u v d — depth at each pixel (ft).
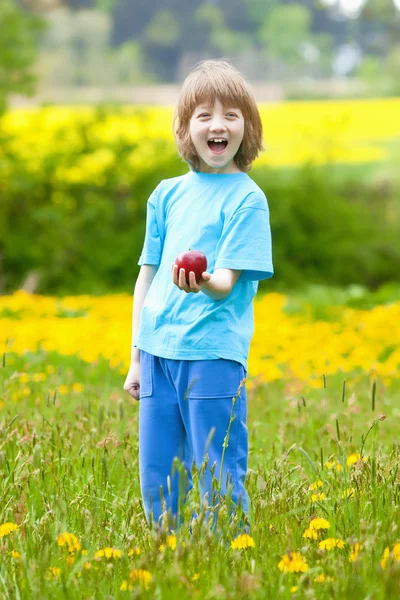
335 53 189.88
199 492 12.24
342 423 19.48
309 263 63.82
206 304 13.73
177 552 10.84
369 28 190.29
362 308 47.62
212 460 13.48
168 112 100.27
